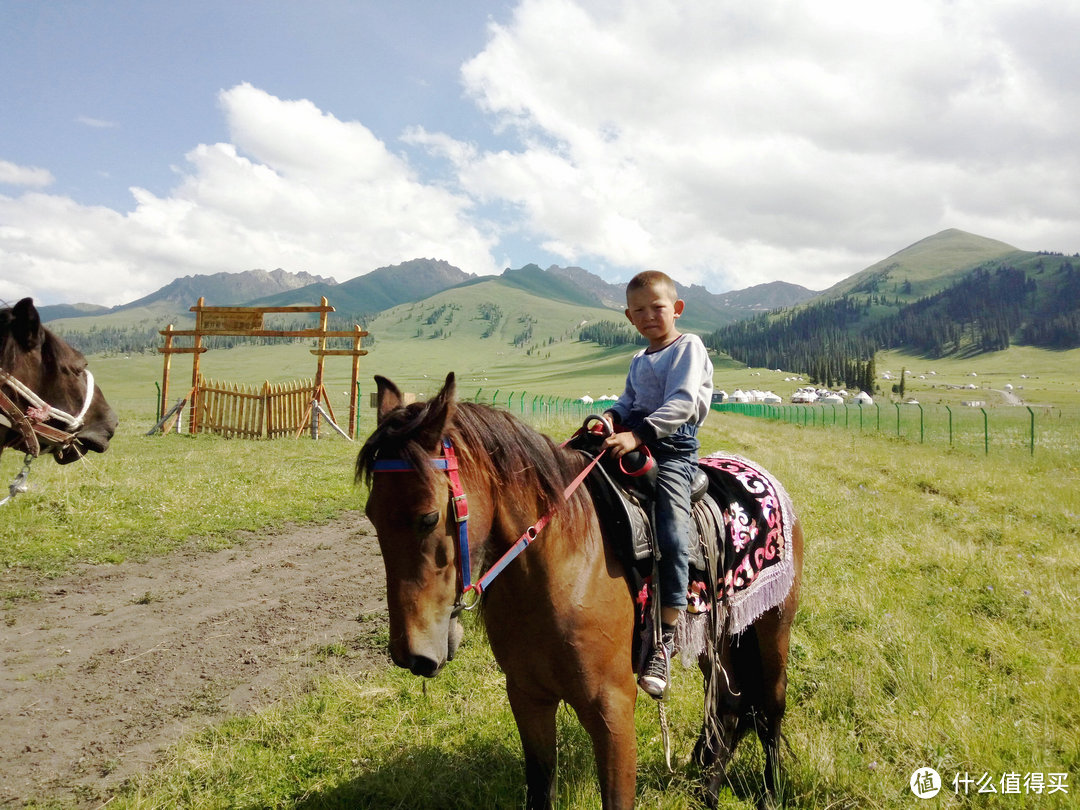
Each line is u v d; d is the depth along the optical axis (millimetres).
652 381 3115
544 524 2494
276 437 19469
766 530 3439
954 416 47094
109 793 3623
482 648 5395
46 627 5820
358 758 3830
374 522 2244
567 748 3686
